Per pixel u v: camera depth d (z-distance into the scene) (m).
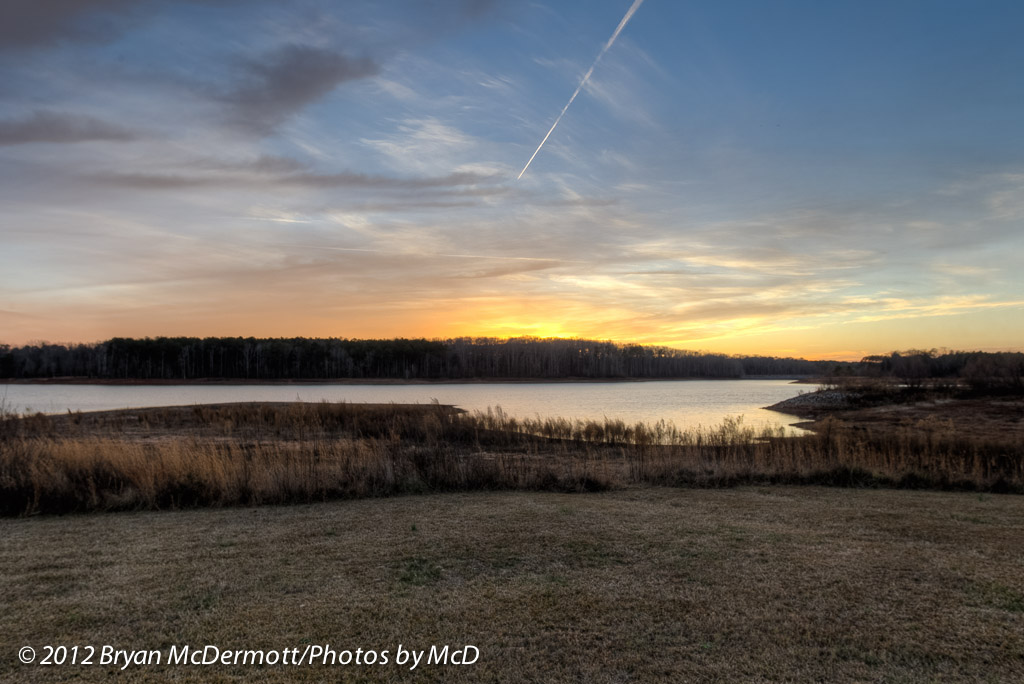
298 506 10.02
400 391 88.12
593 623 4.96
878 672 4.20
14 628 4.88
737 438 18.45
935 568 6.30
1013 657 4.38
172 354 112.31
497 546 7.20
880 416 37.25
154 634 4.79
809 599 5.45
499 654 4.45
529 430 24.36
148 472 10.51
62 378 110.00
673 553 6.88
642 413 46.59
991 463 13.19
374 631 4.83
